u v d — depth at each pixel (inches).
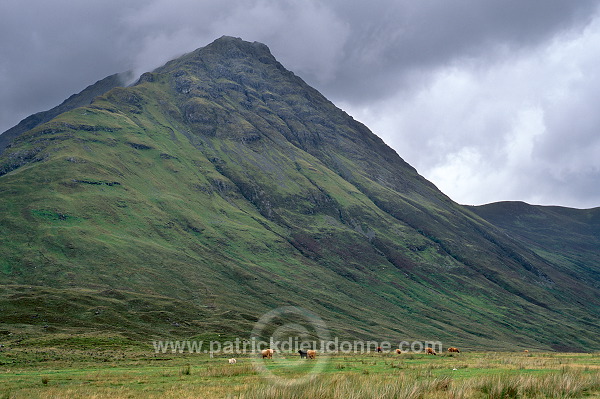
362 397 842.8
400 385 917.8
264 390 884.6
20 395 1123.3
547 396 889.5
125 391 1160.8
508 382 933.2
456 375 1295.5
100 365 2143.2
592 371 1268.5
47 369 1945.1
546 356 2365.9
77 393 1146.0
